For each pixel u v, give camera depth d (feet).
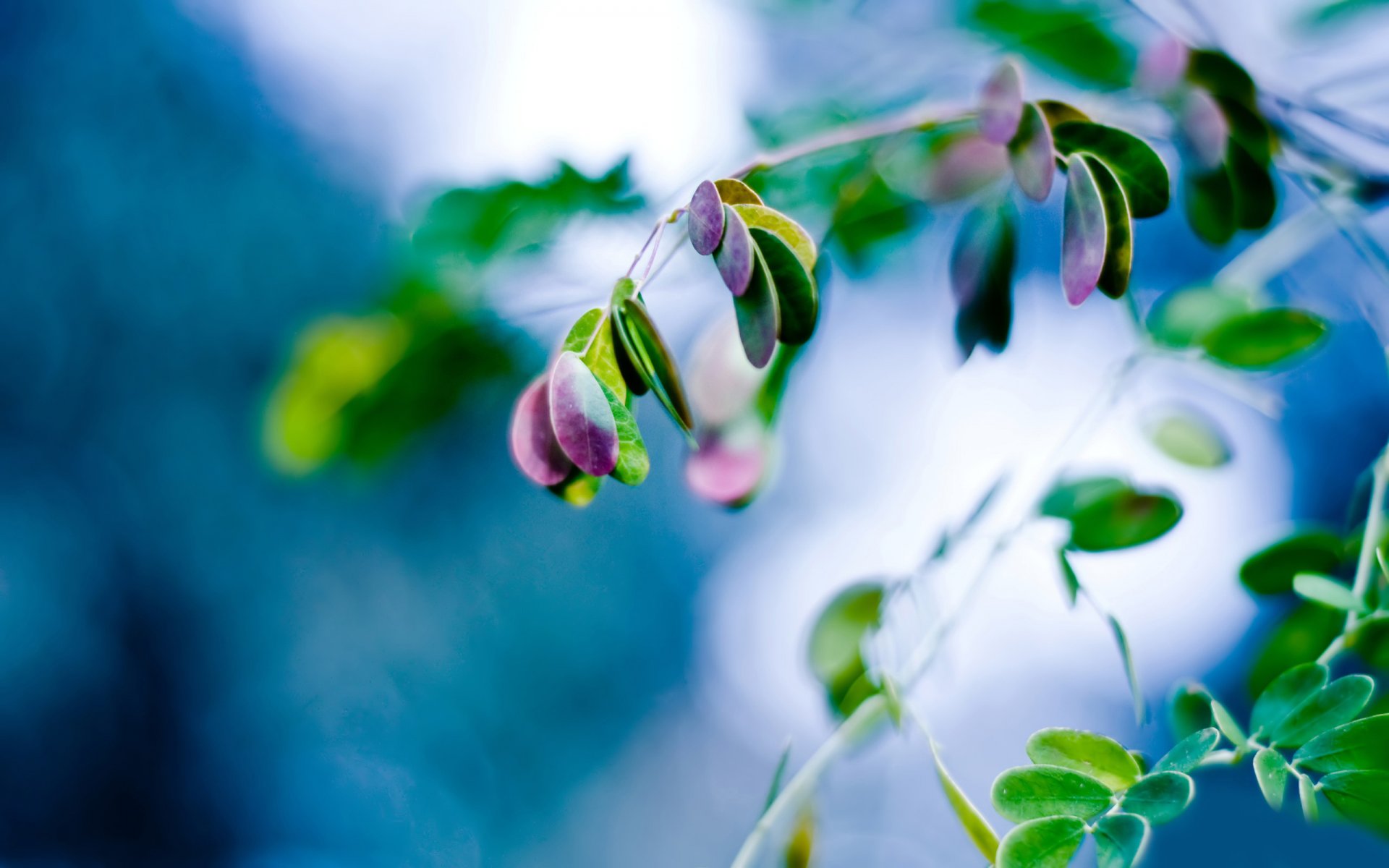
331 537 5.10
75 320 5.16
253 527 5.18
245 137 4.97
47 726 5.25
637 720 5.38
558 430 1.54
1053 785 1.56
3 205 5.11
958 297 1.78
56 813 5.21
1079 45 1.90
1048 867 1.54
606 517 5.24
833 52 2.08
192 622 5.26
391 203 3.55
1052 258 2.06
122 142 5.04
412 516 5.03
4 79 5.16
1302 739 1.58
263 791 5.33
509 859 5.22
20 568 5.25
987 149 1.81
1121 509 1.73
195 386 5.07
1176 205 1.96
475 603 5.22
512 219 1.87
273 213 4.85
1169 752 1.58
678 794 5.17
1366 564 1.66
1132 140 1.62
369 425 2.04
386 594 5.18
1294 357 1.77
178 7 4.99
